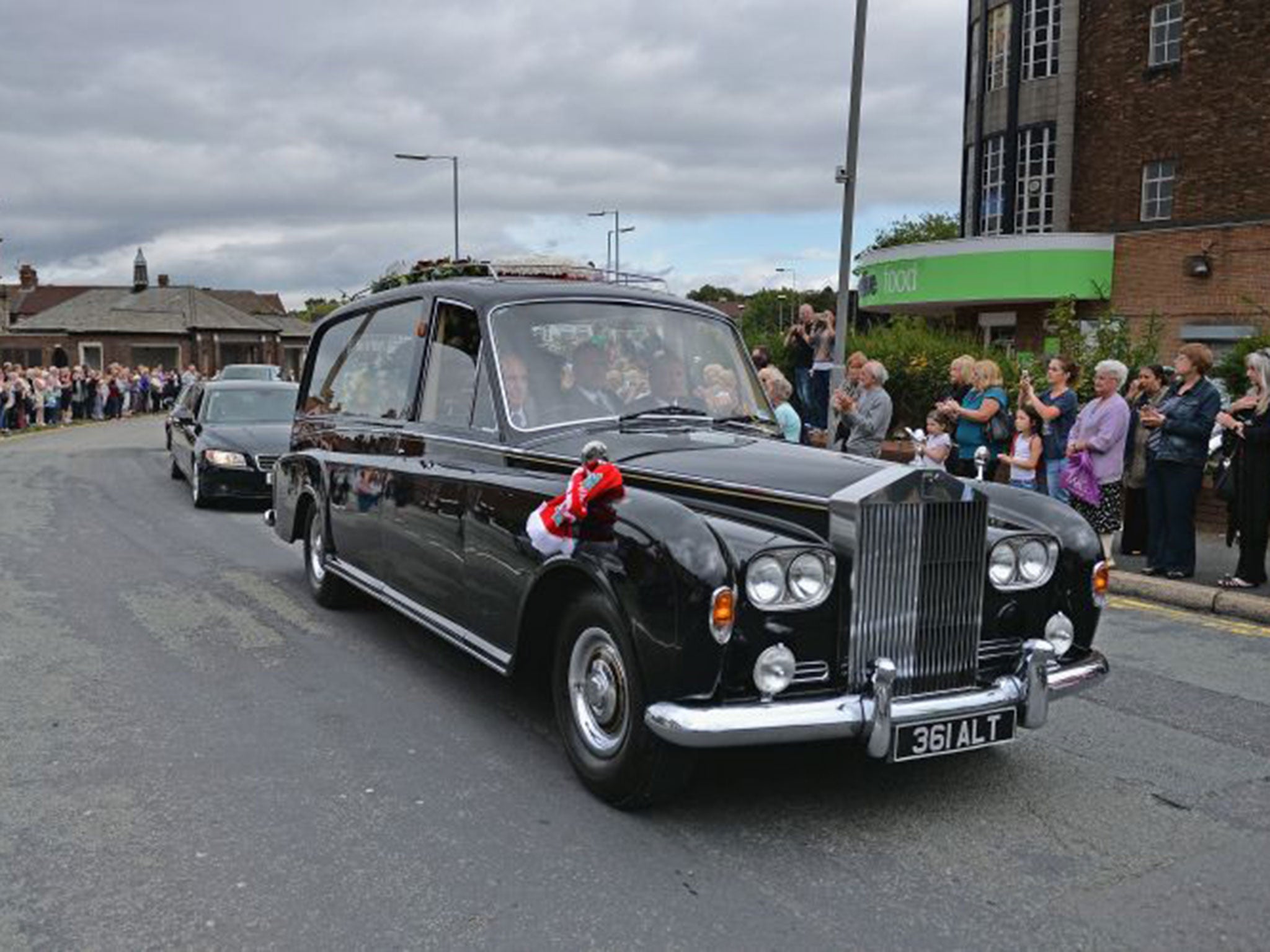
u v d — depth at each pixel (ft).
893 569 12.56
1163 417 26.37
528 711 16.83
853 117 39.24
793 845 12.36
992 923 10.68
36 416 94.68
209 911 10.69
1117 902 11.14
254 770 14.30
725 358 18.40
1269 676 19.36
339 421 22.22
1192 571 26.50
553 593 14.53
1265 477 24.82
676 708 11.91
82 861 11.71
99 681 18.06
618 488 13.00
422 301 19.25
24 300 247.09
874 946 10.21
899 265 80.33
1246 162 71.87
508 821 12.85
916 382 49.11
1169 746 15.76
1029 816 13.25
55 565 28.19
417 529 17.79
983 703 12.84
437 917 10.64
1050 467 27.73
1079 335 46.39
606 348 17.30
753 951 10.11
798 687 12.44
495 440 16.29
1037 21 82.89
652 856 12.02
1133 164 78.13
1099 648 21.21
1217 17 72.54
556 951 10.05
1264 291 62.44
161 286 210.79
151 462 59.06
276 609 23.43
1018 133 84.58
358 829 12.59
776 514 13.19
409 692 17.65
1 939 10.13
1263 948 10.29
